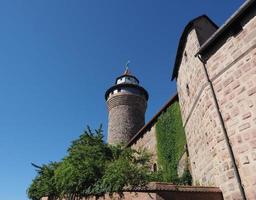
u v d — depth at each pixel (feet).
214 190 28.04
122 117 108.06
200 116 36.29
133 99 113.09
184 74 46.01
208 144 32.91
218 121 30.32
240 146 26.91
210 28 44.45
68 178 42.22
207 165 33.24
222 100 30.66
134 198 29.43
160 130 66.33
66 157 46.42
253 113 26.37
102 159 43.62
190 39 42.70
